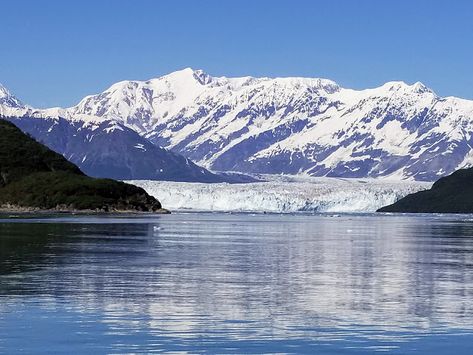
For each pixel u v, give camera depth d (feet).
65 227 439.63
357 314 135.13
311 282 179.42
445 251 287.28
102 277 182.70
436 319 130.82
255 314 134.31
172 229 450.71
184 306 141.49
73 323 124.36
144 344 111.14
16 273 188.24
